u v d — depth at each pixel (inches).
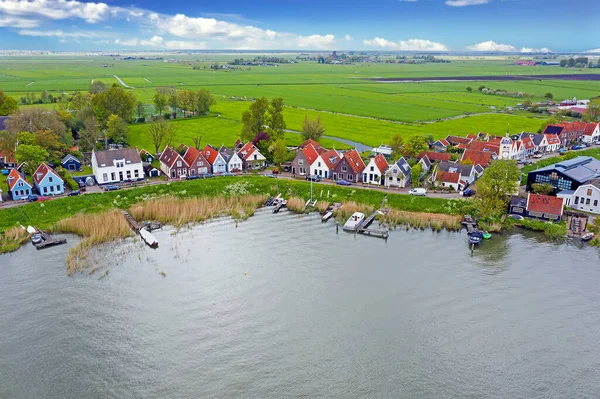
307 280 3425.2
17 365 2546.8
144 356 2630.4
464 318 2965.1
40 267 3582.7
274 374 2501.2
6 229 4227.4
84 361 2586.1
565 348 2691.9
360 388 2405.3
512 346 2709.2
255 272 3538.4
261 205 5068.9
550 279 3440.0
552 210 4480.8
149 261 3695.9
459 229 4389.8
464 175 5516.7
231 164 6323.8
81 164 6471.5
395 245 4042.8
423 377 2482.8
